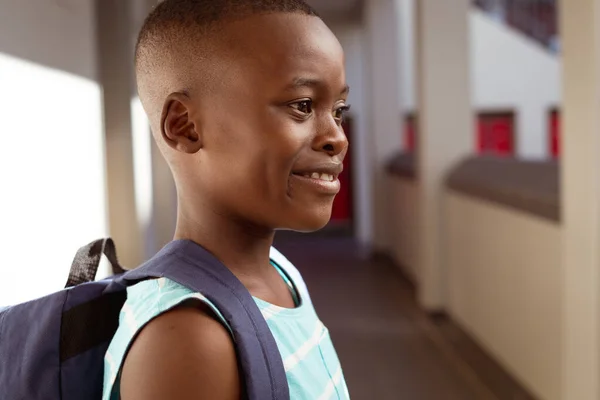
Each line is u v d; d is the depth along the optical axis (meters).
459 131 4.52
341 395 0.61
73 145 2.02
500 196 3.34
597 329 2.29
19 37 1.62
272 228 0.57
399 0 8.15
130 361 0.47
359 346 3.92
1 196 1.47
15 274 1.54
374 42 6.79
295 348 0.56
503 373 3.39
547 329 2.80
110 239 0.64
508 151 8.34
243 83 0.50
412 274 5.75
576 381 2.44
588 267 2.32
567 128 2.42
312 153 0.51
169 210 3.28
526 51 8.17
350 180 8.19
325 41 0.52
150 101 0.57
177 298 0.47
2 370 0.56
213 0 0.52
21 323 0.57
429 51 4.46
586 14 2.20
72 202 1.99
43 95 1.78
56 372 0.55
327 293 5.31
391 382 3.32
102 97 2.72
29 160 1.66
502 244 3.37
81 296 0.57
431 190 4.54
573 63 2.33
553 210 2.66
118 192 2.77
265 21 0.50
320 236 8.06
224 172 0.52
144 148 3.04
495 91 8.23
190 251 0.52
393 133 6.89
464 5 4.46
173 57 0.53
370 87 6.90
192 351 0.45
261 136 0.50
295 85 0.50
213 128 0.51
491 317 3.60
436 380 3.33
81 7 2.15
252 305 0.50
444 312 4.56
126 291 0.57
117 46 2.73
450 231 4.43
